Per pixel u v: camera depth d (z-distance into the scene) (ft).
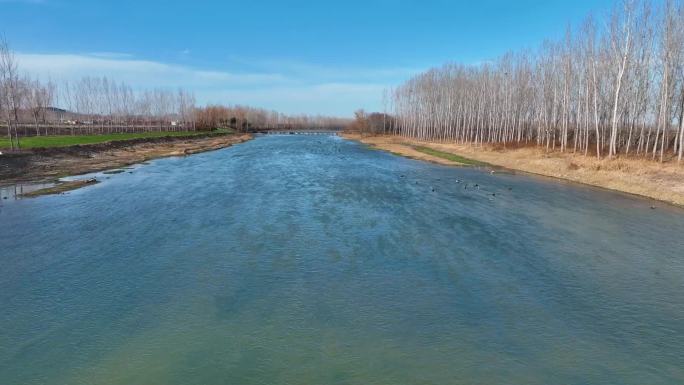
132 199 86.12
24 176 111.45
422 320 38.04
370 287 44.80
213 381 29.19
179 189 98.22
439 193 96.48
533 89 200.44
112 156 161.07
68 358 31.71
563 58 162.81
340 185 106.32
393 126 440.45
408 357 32.35
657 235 63.98
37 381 29.04
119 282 45.06
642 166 110.52
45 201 83.30
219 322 37.17
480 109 242.58
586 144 142.31
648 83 134.62
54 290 42.98
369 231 64.85
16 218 70.13
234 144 274.16
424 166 151.74
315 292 43.37
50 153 137.28
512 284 46.01
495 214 76.48
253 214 74.43
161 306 39.91
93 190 95.55
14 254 53.16
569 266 51.37
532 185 108.88
